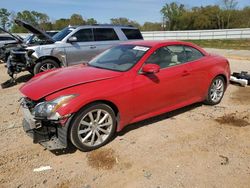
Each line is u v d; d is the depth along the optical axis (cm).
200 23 5812
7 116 531
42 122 366
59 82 390
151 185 317
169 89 473
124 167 353
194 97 538
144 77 434
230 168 350
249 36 3656
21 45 973
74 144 377
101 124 397
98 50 920
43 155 382
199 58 545
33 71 852
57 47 845
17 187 315
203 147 403
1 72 1100
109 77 408
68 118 359
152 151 391
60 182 324
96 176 335
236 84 788
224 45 2744
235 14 5684
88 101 370
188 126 477
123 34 973
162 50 476
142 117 450
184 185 317
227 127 475
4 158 373
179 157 375
